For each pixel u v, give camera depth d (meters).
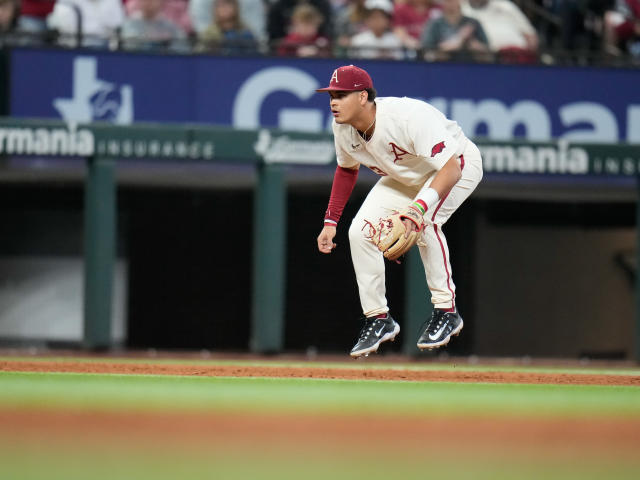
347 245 42.28
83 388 15.65
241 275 42.62
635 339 37.19
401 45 41.03
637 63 40.00
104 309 35.41
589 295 44.28
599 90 39.06
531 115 38.81
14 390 15.16
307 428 10.80
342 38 40.78
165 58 37.78
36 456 8.61
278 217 35.78
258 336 35.91
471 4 41.91
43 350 39.84
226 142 35.41
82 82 37.44
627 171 36.66
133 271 42.16
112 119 37.59
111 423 10.97
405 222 16.66
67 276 42.41
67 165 37.84
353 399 14.47
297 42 40.09
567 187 40.28
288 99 38.12
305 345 42.19
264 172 35.69
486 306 42.97
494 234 43.06
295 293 42.12
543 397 15.40
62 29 40.03
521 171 36.19
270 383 17.23
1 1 39.50
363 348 19.06
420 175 17.88
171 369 21.00
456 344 42.41
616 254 44.28
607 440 10.25
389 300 42.16
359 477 7.76
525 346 43.44
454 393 15.90
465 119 38.59
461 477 7.82
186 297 42.38
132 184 41.41
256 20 40.53
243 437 10.00
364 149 17.89
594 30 42.22
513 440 10.14
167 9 40.56
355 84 16.95
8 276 42.34
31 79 37.22
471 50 38.62
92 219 35.12
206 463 8.35
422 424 11.40
